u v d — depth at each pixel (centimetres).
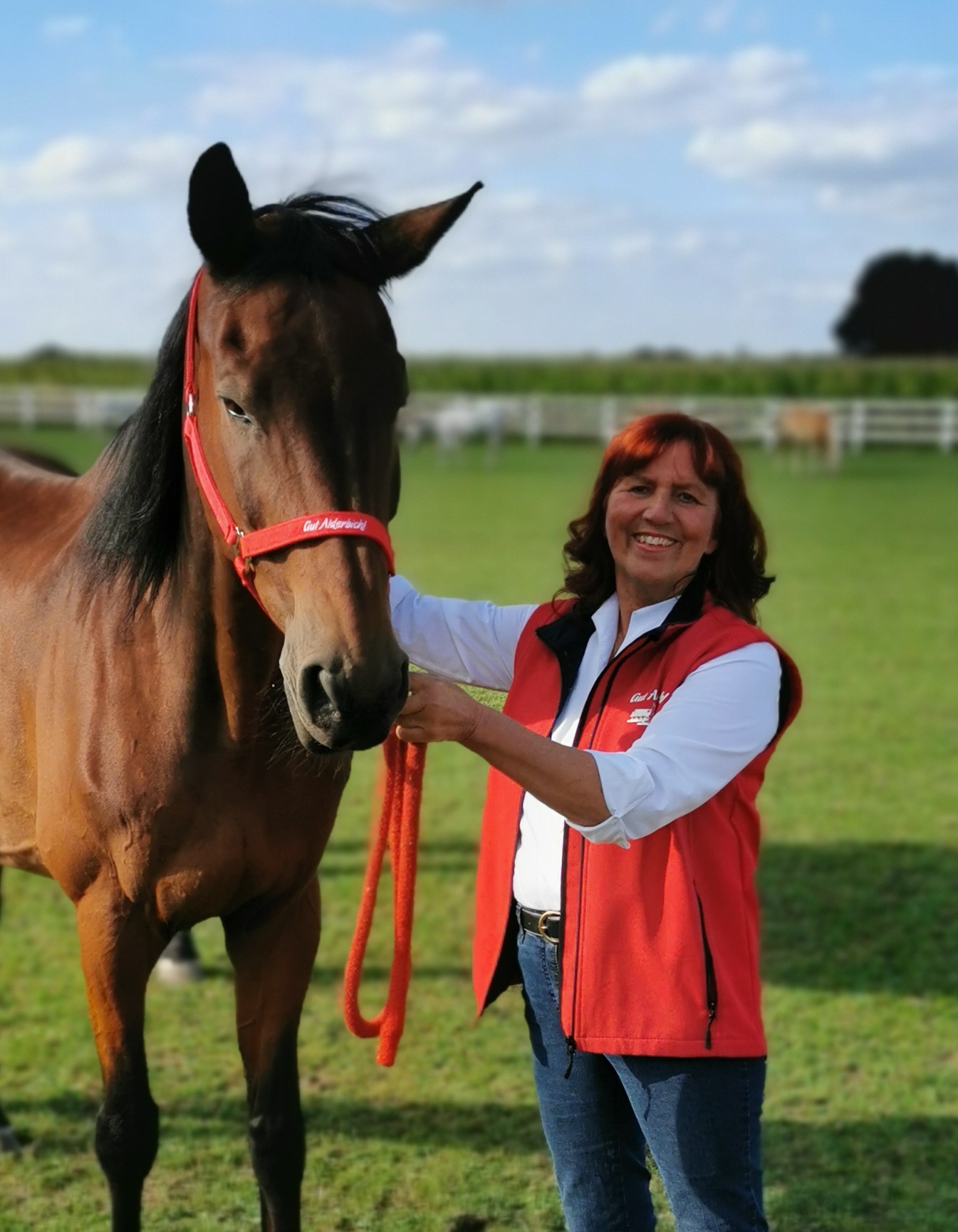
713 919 182
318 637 163
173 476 203
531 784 173
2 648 240
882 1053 331
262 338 169
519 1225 262
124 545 209
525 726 199
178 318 200
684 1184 185
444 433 2147
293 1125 222
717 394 3119
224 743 204
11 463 310
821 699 683
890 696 689
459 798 540
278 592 175
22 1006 354
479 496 1603
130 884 211
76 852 215
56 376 3550
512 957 204
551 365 3462
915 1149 288
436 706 172
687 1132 183
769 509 1504
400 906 203
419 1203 270
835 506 1541
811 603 941
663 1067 183
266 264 176
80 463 1644
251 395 169
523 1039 341
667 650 192
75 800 212
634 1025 181
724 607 197
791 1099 309
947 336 7044
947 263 7088
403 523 1311
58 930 410
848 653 785
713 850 185
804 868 456
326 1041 338
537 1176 279
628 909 182
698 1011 179
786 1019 348
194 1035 341
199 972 376
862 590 992
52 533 255
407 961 204
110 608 213
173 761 204
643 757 177
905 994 362
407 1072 322
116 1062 213
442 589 919
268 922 224
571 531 211
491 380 3300
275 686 204
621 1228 201
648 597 200
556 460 2172
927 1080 318
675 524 191
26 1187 275
